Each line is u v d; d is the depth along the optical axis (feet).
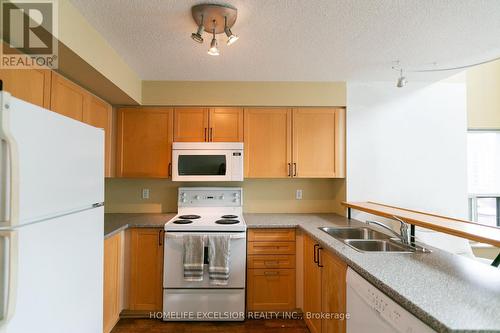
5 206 2.39
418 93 8.57
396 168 8.50
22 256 2.58
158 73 7.70
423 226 4.76
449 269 3.84
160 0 4.41
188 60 6.81
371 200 8.44
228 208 8.95
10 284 2.37
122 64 6.73
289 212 9.41
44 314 2.92
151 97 8.22
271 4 4.49
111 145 8.10
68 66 5.24
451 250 7.52
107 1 4.43
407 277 3.53
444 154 8.50
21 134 2.56
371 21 5.01
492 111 9.51
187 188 8.98
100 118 7.34
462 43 5.87
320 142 8.50
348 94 8.54
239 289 7.11
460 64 7.05
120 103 8.04
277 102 8.35
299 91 8.39
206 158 8.11
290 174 8.41
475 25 5.13
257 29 5.29
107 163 7.82
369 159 8.50
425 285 3.28
